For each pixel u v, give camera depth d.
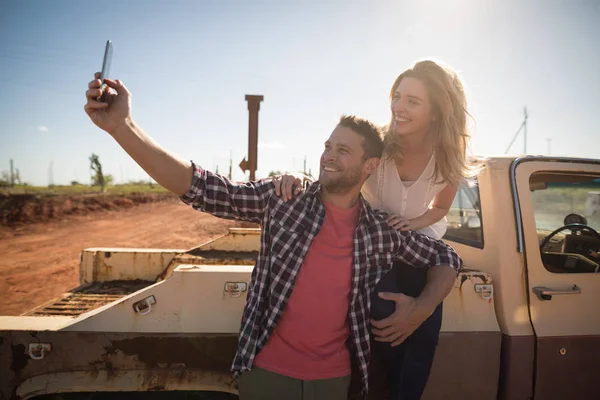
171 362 1.88
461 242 2.60
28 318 1.95
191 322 1.92
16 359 1.80
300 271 1.66
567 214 2.52
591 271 2.46
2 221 14.75
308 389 1.62
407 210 2.11
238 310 1.95
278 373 1.61
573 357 2.19
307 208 1.72
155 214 21.69
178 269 1.98
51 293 6.67
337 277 1.69
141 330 1.88
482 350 2.09
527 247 2.26
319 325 1.65
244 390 1.65
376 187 2.11
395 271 1.97
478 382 2.09
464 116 2.00
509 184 2.30
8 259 9.30
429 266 1.90
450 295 2.13
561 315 2.22
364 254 1.74
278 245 1.66
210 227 17.09
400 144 2.01
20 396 1.79
